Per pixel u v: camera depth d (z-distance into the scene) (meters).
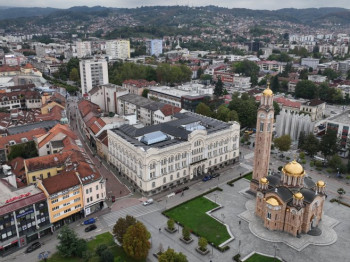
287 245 105.19
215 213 123.69
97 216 121.88
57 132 158.25
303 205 108.12
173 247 104.94
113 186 144.75
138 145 139.62
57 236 103.31
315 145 171.38
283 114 199.62
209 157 156.38
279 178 124.38
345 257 99.81
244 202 131.38
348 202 132.12
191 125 163.00
